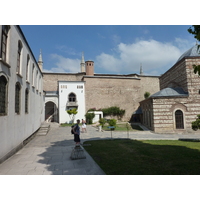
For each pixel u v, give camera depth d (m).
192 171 6.59
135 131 22.17
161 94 22.25
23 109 12.57
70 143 13.85
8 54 9.38
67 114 34.12
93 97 39.28
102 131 22.19
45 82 44.91
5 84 9.18
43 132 19.42
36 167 7.53
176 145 12.37
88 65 43.31
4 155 8.60
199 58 21.20
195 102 21.08
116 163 7.74
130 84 42.72
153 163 7.68
